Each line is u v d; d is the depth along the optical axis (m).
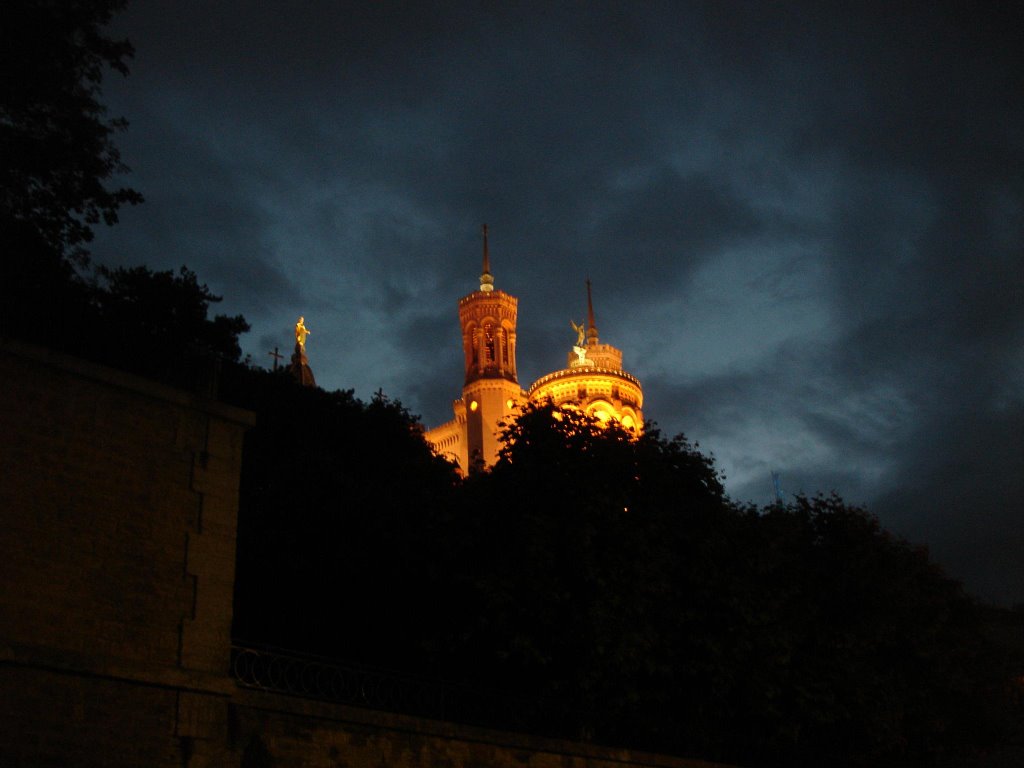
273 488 31.47
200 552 18.59
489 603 27.39
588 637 27.50
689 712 29.45
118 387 18.30
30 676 15.89
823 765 33.72
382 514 30.17
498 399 115.06
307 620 29.34
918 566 39.50
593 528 28.33
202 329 34.50
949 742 40.19
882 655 37.19
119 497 17.83
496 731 23.25
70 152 28.17
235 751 18.09
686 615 29.56
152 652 17.50
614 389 110.94
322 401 39.50
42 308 20.45
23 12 27.33
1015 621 52.94
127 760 16.62
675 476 32.09
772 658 30.17
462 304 123.19
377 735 20.72
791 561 33.53
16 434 16.86
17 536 16.44
